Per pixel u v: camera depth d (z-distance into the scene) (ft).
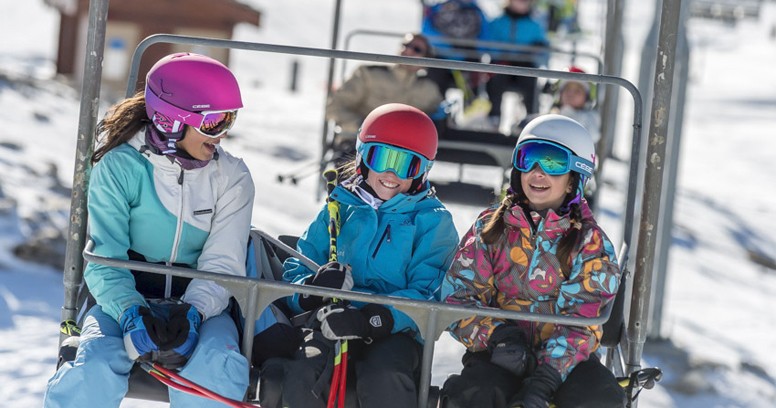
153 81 15.85
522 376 16.06
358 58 16.65
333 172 18.42
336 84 35.68
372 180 17.30
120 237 16.19
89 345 15.19
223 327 15.84
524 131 16.48
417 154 16.98
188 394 15.15
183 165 16.25
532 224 16.35
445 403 15.71
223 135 16.08
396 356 16.01
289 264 18.20
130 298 15.69
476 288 16.43
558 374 15.64
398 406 15.55
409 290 16.72
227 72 16.01
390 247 17.15
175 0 103.60
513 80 42.68
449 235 17.44
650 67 53.36
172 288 16.94
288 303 17.95
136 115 16.43
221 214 16.61
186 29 104.58
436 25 44.14
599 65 32.48
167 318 15.92
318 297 17.15
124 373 15.20
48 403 14.84
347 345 16.22
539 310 16.40
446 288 16.57
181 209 16.38
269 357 16.58
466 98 41.73
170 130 15.89
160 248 16.57
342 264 16.67
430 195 17.72
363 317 16.06
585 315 15.85
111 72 102.89
